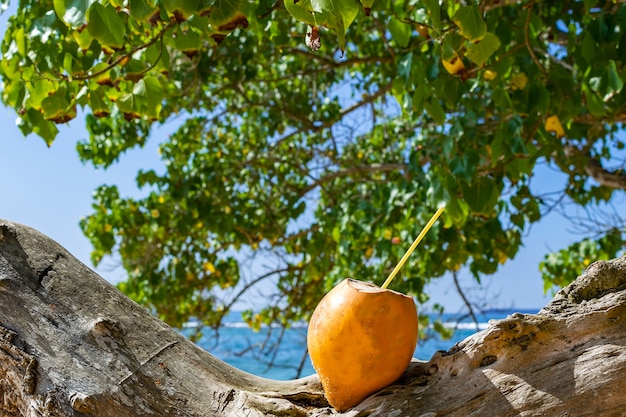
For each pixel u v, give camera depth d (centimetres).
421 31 255
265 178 667
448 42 213
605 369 103
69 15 162
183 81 504
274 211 627
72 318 122
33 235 133
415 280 530
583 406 102
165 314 701
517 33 303
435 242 475
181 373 123
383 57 511
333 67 510
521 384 106
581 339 108
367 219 486
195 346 131
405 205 469
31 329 119
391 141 637
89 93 234
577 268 668
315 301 704
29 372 114
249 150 663
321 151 648
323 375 119
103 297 128
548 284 692
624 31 260
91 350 118
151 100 236
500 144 296
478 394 108
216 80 612
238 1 156
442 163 355
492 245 527
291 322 738
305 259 695
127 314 128
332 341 116
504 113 323
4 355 116
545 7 400
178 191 568
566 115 306
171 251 663
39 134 250
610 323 108
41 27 232
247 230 607
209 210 570
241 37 516
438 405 110
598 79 263
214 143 646
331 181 680
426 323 755
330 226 545
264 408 119
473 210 292
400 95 291
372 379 116
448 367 115
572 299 117
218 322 715
